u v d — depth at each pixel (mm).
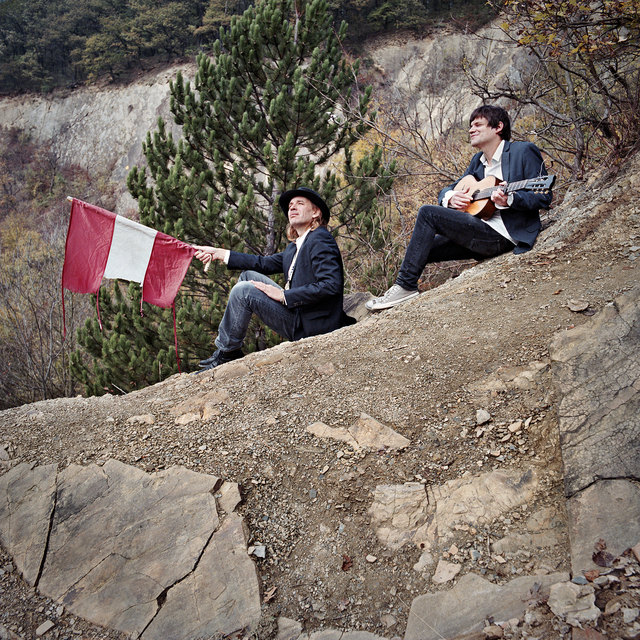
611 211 3613
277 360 3213
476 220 3652
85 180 42094
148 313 7250
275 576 1924
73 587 2004
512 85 6012
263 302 3596
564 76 5199
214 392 2938
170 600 1888
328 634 1704
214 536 2053
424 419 2453
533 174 3555
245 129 7738
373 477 2217
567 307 2898
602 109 4824
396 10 32250
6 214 41031
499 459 2150
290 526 2092
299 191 3701
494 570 1747
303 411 2658
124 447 2568
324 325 3678
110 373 7051
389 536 1974
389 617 1718
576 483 1803
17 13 51875
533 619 1494
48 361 11219
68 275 3287
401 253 7488
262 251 8156
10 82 48562
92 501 2289
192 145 7922
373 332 3299
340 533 2031
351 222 8133
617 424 1911
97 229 3338
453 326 3088
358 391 2727
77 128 45000
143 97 43719
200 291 7934
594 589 1494
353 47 32500
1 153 45406
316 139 8266
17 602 1989
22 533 2219
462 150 7234
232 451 2449
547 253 3547
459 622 1605
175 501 2209
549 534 1800
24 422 2895
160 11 46531
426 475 2176
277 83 8250
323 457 2359
